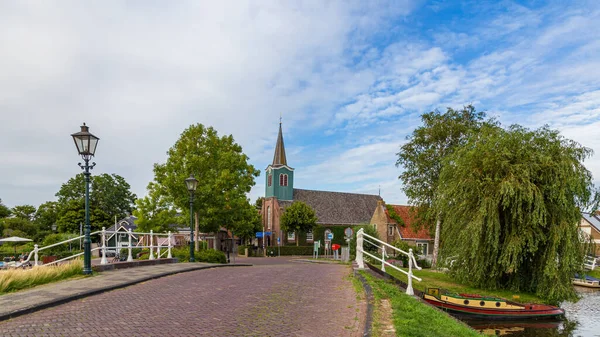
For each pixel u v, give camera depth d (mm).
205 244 36062
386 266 21359
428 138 34000
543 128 19156
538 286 17531
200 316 7574
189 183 20922
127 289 10531
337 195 75750
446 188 20188
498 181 17609
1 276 9867
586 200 18016
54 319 7086
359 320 7527
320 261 42188
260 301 9117
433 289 15766
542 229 17719
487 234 17547
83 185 74000
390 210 51812
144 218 36594
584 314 20062
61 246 41156
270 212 69500
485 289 18359
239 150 33000
